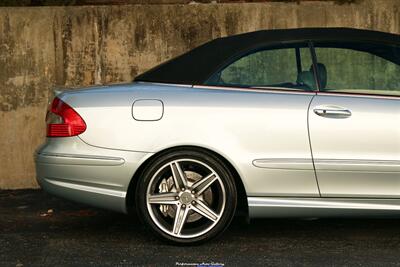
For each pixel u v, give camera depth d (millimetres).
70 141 6023
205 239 6082
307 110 5941
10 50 8961
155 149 5941
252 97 6023
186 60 6316
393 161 5859
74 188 6047
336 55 6191
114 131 5973
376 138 5883
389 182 5902
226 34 9062
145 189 6008
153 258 5848
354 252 6000
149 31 9023
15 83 8992
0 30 8953
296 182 5938
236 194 6055
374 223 7070
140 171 6066
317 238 6492
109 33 9008
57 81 9031
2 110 9000
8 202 8359
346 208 5953
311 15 9039
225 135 5938
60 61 9008
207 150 5992
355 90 6086
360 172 5875
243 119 5941
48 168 6113
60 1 9273
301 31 6359
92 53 9023
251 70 6172
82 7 8977
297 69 6168
